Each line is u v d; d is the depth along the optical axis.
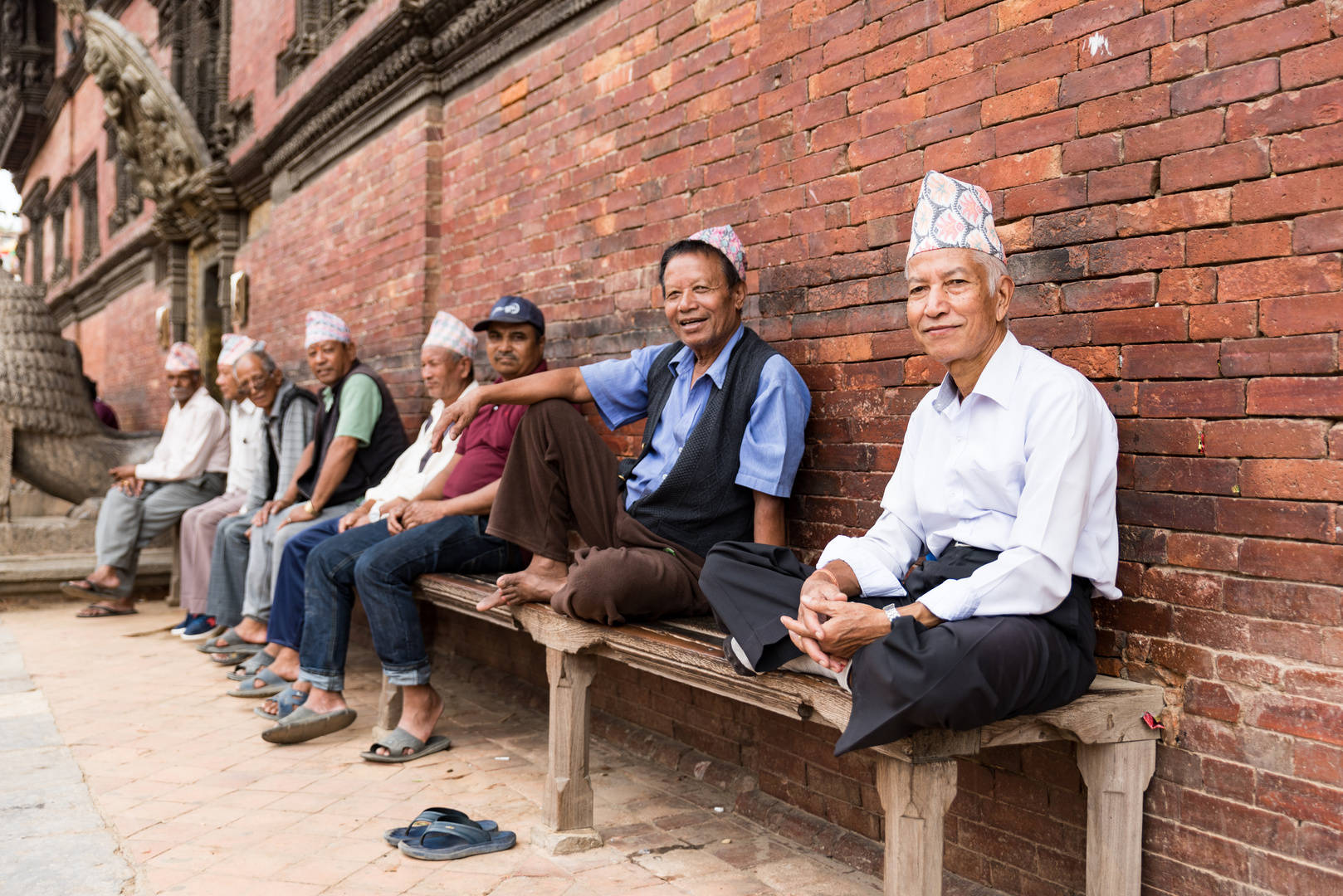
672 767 3.63
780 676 2.21
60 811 3.06
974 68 2.61
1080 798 2.36
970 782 2.64
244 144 8.53
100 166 16.53
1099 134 2.31
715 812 3.20
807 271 3.14
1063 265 2.38
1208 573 2.10
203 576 5.89
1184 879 2.13
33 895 2.46
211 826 2.96
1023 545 1.94
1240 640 2.04
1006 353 2.15
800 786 3.07
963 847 2.67
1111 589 2.15
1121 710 2.10
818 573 2.19
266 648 4.84
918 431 2.34
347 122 6.50
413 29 5.40
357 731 4.07
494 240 4.96
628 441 4.03
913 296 2.19
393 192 5.92
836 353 3.03
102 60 10.51
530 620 3.04
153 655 5.45
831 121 3.06
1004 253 2.39
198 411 6.61
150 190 11.37
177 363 6.65
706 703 3.58
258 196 8.78
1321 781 1.91
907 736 1.86
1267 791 1.99
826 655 1.98
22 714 4.22
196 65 10.95
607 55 4.13
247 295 8.94
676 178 3.71
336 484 4.93
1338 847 1.88
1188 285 2.14
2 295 7.45
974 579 1.93
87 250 17.72
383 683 3.93
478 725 4.18
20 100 20.39
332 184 6.91
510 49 4.78
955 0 2.66
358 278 6.44
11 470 7.35
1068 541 1.95
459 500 3.90
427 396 5.49
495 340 4.16
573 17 4.35
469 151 5.22
